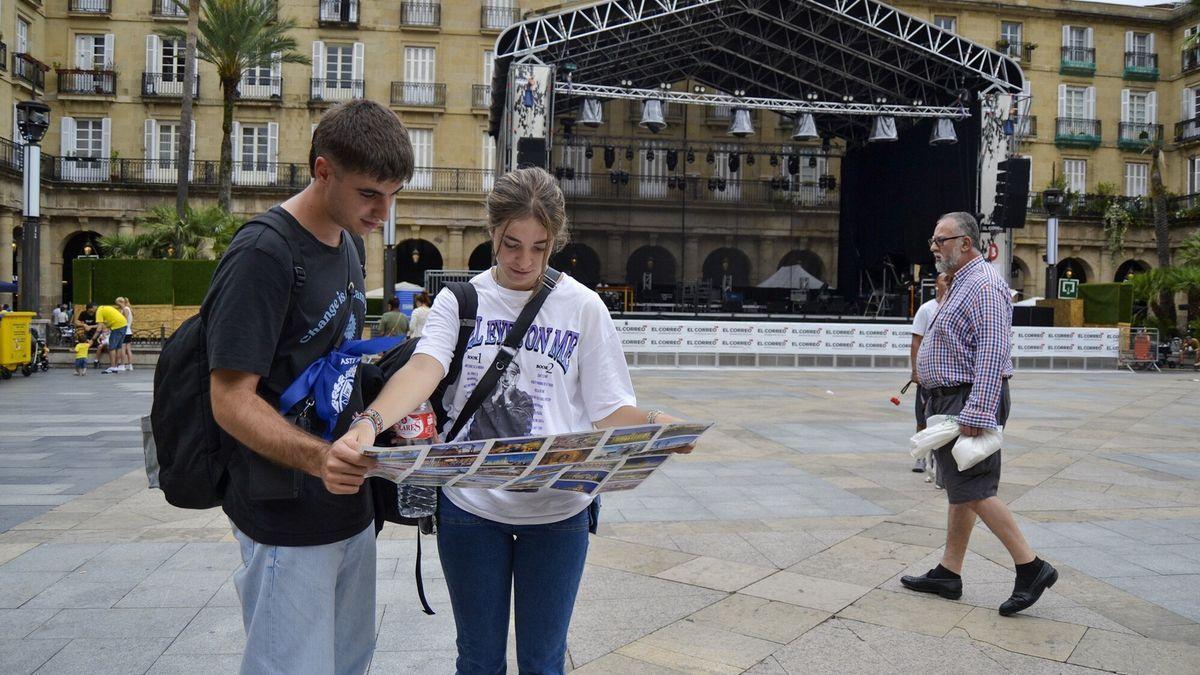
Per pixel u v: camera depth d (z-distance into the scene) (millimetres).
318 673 1806
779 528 5184
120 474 6715
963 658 3270
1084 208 37188
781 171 34625
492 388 2068
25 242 17781
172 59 33938
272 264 1707
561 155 33500
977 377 3678
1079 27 38062
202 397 1788
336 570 1896
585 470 1888
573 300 2123
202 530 4988
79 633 3404
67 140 33531
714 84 29875
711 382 15875
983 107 22906
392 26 33844
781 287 31531
